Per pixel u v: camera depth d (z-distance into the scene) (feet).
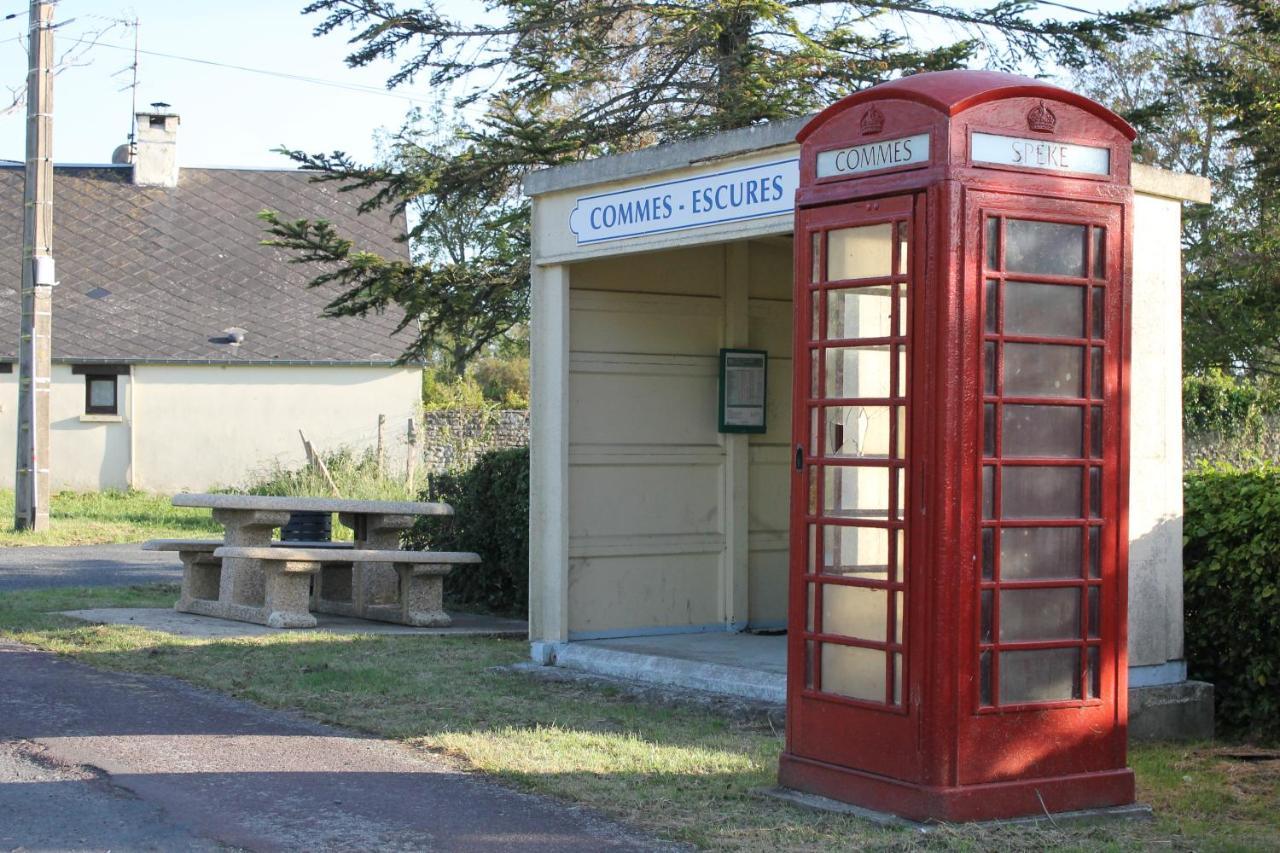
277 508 38.22
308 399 100.99
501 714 26.40
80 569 55.31
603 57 56.44
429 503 40.81
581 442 32.35
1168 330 26.18
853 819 19.07
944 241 18.84
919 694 18.84
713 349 34.47
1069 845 18.06
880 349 19.72
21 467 69.62
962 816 18.66
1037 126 19.61
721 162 27.73
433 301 51.13
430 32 54.85
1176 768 23.29
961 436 18.81
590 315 32.50
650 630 33.30
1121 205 20.34
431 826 19.07
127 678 29.76
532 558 31.99
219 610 39.58
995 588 19.07
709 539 34.24
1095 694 19.99
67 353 98.53
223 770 21.95
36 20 69.87
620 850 18.03
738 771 21.90
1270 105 53.57
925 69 52.13
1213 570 26.61
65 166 117.29
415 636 36.42
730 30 54.29
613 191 30.04
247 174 118.93
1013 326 19.44
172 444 99.86
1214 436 64.75
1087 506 19.98
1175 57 76.89
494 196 53.62
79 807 19.81
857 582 19.69
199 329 102.78
